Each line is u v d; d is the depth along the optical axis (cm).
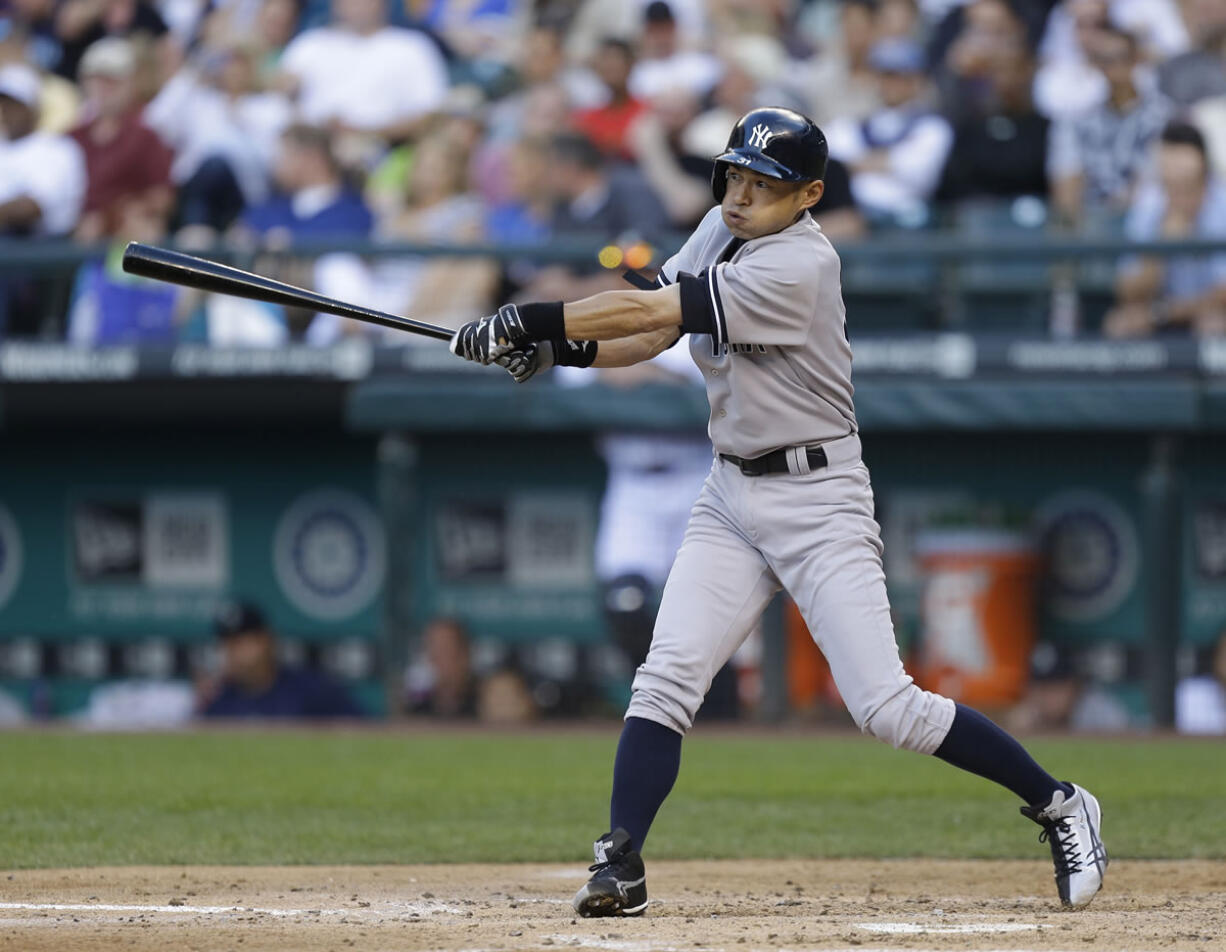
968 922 1386
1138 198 3825
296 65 4266
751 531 1449
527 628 3812
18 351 3794
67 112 4309
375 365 3719
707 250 1473
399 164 4169
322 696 3878
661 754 1448
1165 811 2320
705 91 4088
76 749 3025
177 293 3834
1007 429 3650
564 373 3656
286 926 1375
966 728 1465
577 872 1884
